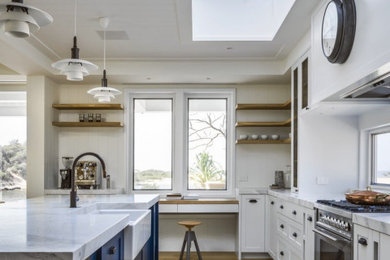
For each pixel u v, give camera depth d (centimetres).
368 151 385
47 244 137
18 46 382
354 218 219
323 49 279
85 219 200
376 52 204
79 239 146
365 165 387
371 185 376
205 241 531
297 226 337
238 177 540
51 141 515
